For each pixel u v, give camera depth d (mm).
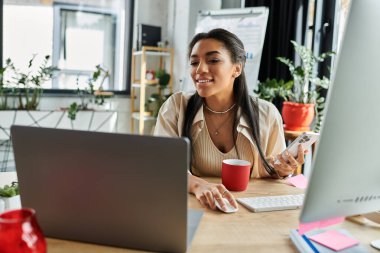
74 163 712
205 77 1357
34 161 734
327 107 576
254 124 1424
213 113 1470
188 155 650
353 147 611
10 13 3699
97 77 3854
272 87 2725
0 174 1216
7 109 3447
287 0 3115
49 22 3885
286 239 802
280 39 3197
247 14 3389
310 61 2617
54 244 745
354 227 874
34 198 759
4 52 3723
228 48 1369
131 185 694
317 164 593
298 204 1011
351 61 570
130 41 4277
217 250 733
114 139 676
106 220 732
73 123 3650
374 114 610
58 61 3975
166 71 4457
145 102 4430
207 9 4016
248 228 855
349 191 640
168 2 4402
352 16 560
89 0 4035
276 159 1323
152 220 706
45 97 3896
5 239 536
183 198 676
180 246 708
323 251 733
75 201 737
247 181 1174
